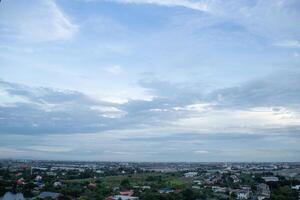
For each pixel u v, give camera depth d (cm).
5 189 18912
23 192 19050
